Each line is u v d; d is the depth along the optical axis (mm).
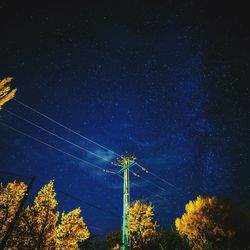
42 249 14711
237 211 16375
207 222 15711
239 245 14727
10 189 15352
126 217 15945
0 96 8547
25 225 14719
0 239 13977
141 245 18844
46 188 16219
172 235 18016
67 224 16828
